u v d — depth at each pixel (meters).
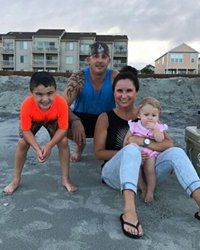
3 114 7.44
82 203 2.64
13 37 46.44
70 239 2.13
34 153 3.94
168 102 9.91
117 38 45.94
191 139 3.05
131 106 2.90
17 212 2.47
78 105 3.57
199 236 2.21
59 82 9.77
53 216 2.42
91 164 3.61
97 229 2.26
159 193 2.86
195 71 52.84
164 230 2.27
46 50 45.84
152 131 2.69
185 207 2.61
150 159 2.62
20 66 46.94
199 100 10.15
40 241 2.11
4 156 3.84
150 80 11.05
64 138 2.83
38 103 2.60
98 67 3.26
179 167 2.36
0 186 2.94
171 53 52.69
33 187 2.93
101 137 2.89
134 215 2.24
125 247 2.06
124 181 2.29
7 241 2.10
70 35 47.16
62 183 2.98
